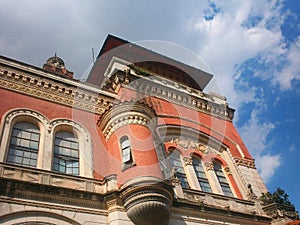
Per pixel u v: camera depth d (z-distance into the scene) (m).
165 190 13.27
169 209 13.21
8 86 17.09
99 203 13.20
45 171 13.32
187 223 14.34
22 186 12.10
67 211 12.37
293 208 17.80
